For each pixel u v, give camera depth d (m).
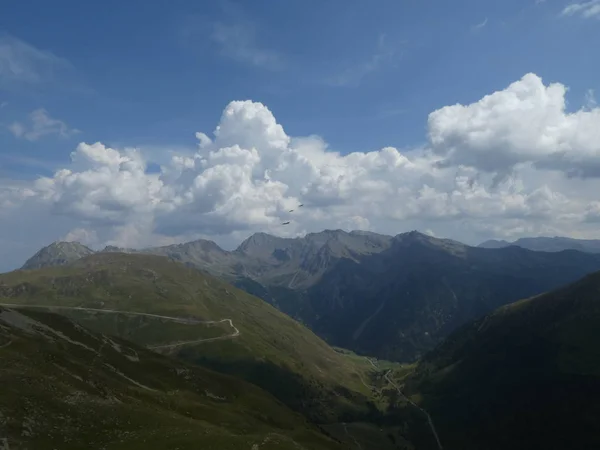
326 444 197.25
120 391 150.00
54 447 95.56
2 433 93.62
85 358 177.00
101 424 112.81
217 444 112.12
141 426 118.75
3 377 117.75
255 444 119.75
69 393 124.69
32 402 109.56
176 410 156.50
